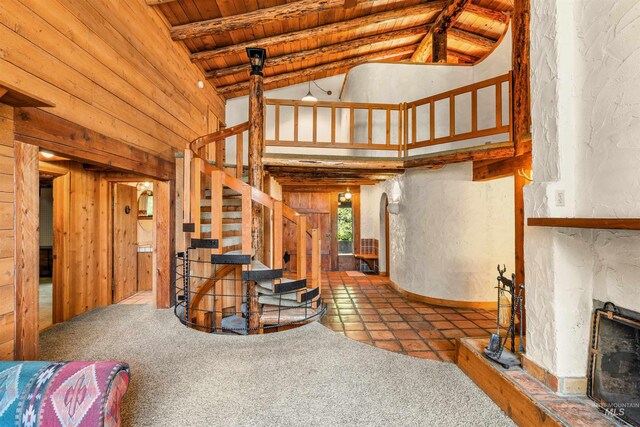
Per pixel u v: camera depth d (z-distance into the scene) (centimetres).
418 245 490
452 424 184
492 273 452
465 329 360
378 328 362
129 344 291
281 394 213
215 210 316
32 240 221
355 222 747
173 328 329
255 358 265
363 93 575
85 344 290
